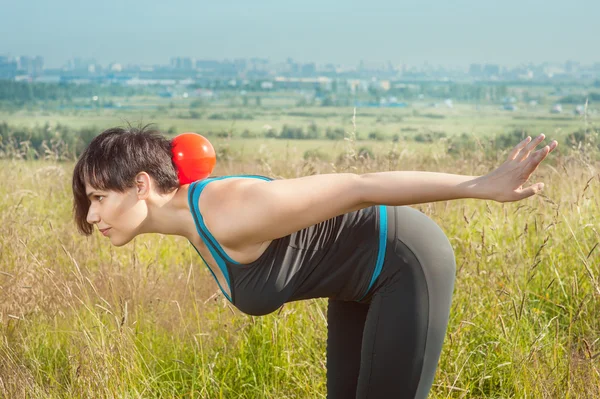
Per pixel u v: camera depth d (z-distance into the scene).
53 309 4.09
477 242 4.85
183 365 3.84
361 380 2.66
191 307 4.37
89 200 2.61
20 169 7.36
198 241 2.61
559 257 4.61
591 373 3.26
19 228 5.07
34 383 3.46
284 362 3.80
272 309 2.59
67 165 7.58
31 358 3.70
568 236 4.79
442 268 2.62
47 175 7.17
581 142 5.58
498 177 2.22
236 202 2.37
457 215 5.50
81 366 3.45
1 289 4.08
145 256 5.23
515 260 4.58
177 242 5.65
